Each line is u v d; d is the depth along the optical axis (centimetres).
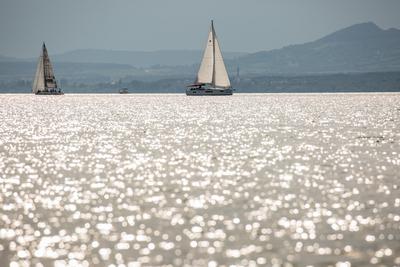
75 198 13538
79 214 11981
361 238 10138
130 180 15788
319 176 15962
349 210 11962
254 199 13125
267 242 10019
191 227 10919
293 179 15562
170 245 9962
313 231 10575
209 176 16238
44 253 9675
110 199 13375
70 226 11112
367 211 11844
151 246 9925
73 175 16725
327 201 12800
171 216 11712
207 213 11894
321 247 9756
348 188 14162
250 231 10638
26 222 11400
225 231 10656
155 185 15012
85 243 10106
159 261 9281
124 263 9231
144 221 11375
